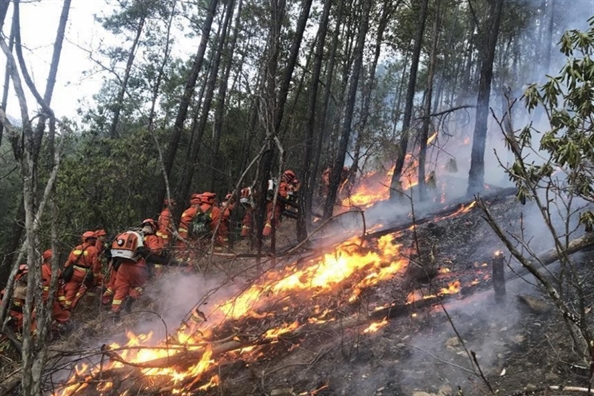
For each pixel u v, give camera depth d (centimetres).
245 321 465
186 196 1174
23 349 196
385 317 389
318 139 1091
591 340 236
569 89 291
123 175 932
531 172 311
